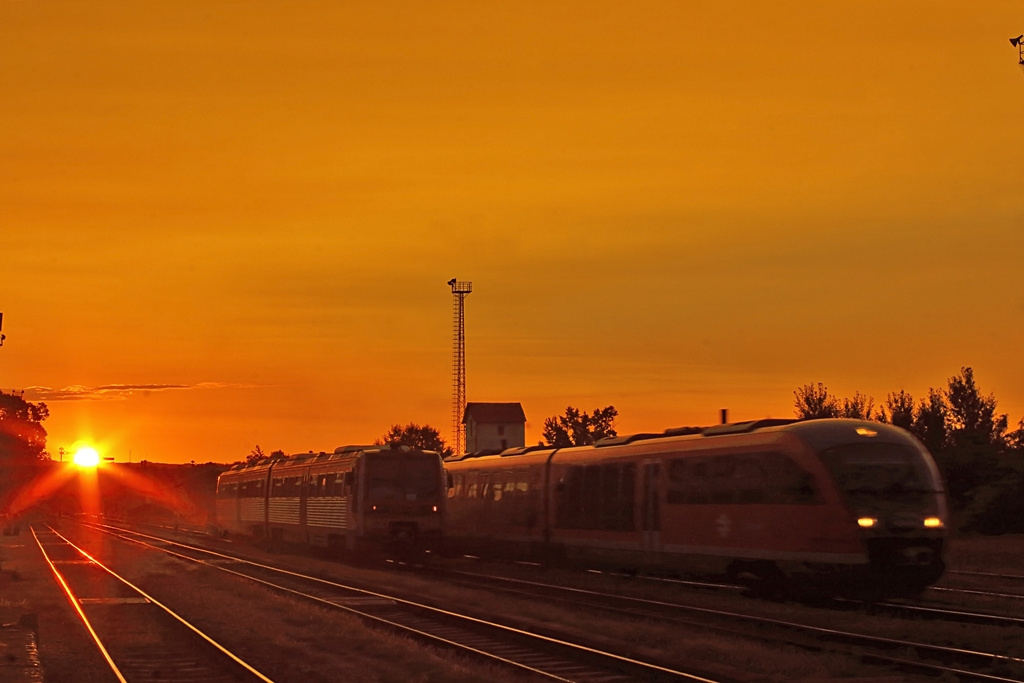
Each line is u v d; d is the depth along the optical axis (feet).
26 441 494.18
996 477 166.50
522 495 130.21
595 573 118.42
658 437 107.04
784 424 89.40
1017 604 80.33
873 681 52.19
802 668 54.75
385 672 57.00
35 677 52.65
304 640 69.82
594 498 113.50
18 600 94.22
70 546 187.32
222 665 60.39
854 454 83.25
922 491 82.94
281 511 169.07
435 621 79.05
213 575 118.01
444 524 137.08
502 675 54.80
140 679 56.59
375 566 141.08
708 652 59.93
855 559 79.77
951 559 123.44
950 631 66.13
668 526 100.12
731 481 92.12
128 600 94.27
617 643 65.72
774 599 88.48
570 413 353.51
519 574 119.34
